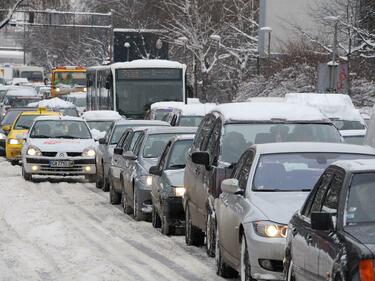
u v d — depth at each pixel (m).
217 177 33.28
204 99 142.50
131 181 47.38
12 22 162.25
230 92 148.00
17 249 35.41
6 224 42.66
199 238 37.56
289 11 145.38
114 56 160.75
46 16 194.62
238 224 28.09
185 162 42.19
